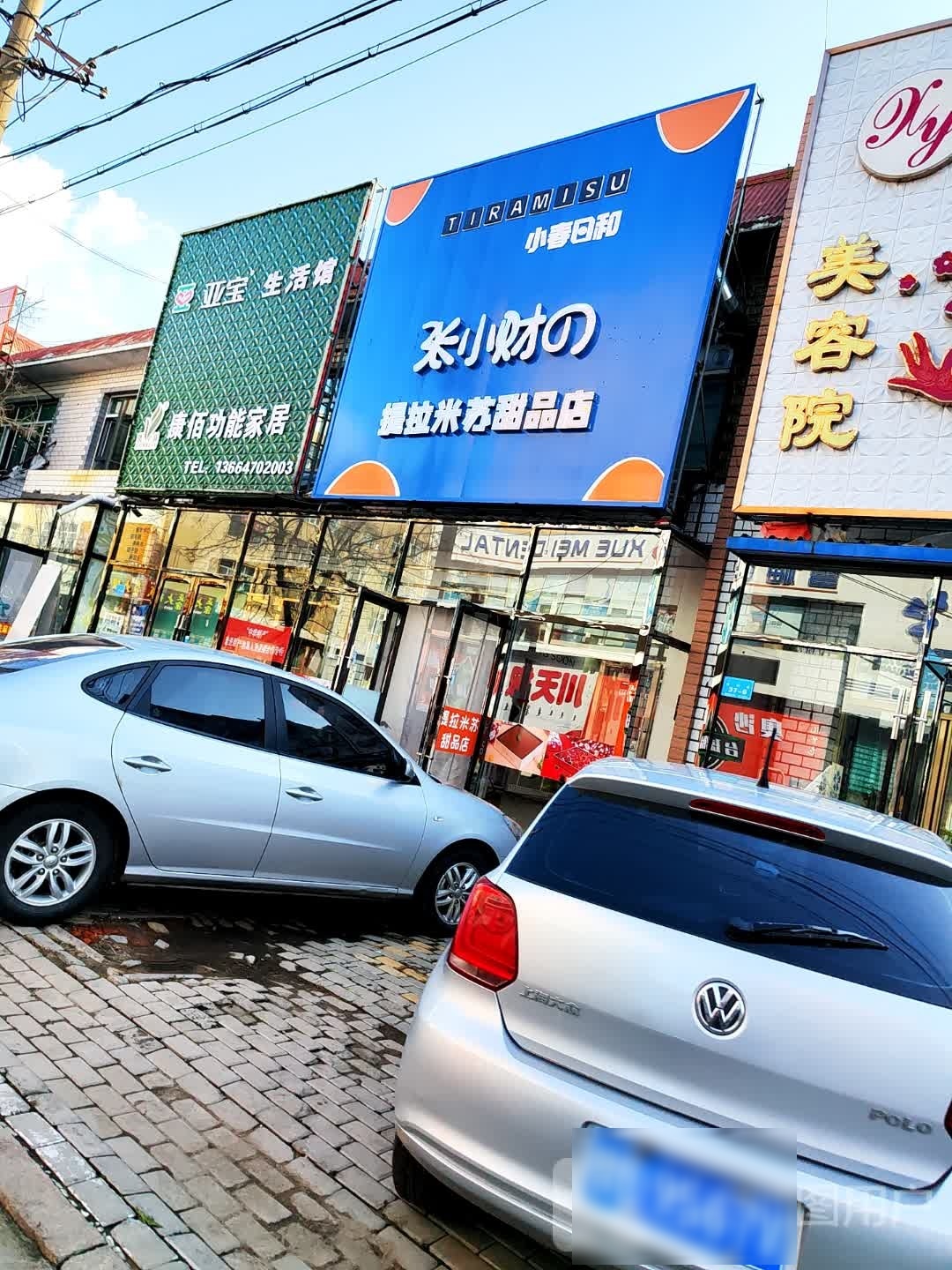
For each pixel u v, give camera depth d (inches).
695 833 102.7
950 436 275.0
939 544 284.0
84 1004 147.3
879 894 95.1
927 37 304.3
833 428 294.0
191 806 189.6
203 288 575.8
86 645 201.0
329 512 470.6
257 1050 145.0
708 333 344.5
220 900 225.9
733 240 353.1
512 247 402.9
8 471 775.7
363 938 221.5
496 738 368.8
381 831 218.8
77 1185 98.7
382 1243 102.7
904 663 289.3
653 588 337.4
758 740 308.7
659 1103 85.3
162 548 565.6
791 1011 84.0
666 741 342.3
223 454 516.4
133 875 185.6
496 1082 90.2
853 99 314.8
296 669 462.0
